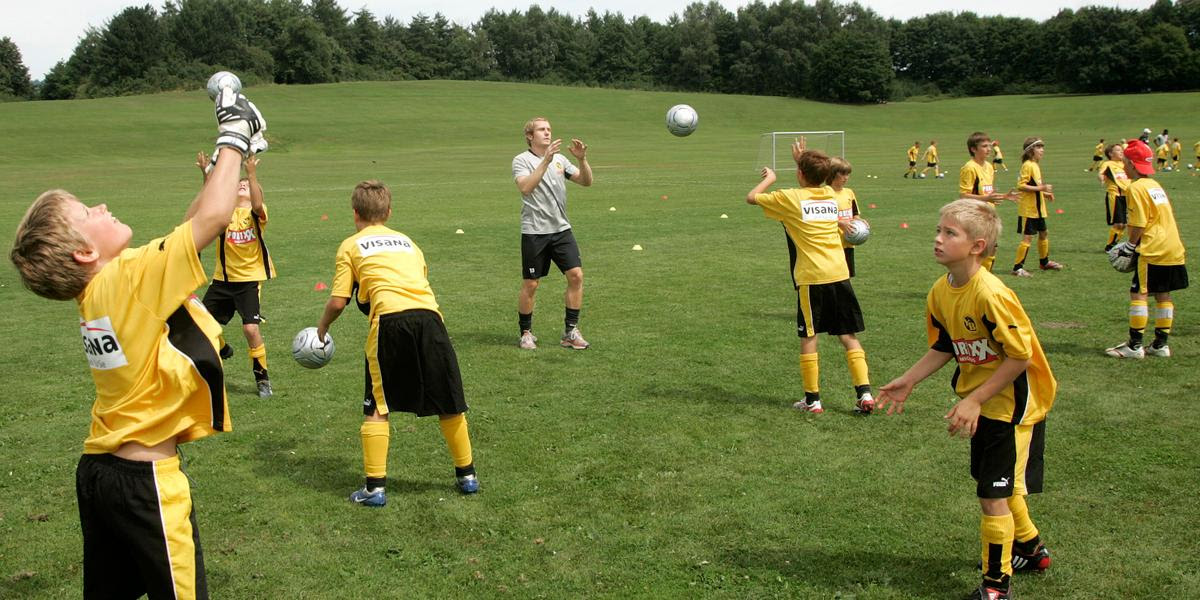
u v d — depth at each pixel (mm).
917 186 29219
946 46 127625
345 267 5426
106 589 3322
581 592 4145
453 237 17219
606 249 15508
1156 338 8195
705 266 13711
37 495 5371
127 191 28125
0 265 14461
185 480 3264
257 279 7438
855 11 136375
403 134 71062
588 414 6762
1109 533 4664
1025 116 88375
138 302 3059
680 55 134375
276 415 6824
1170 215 7973
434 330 5188
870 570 4316
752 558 4453
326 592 4164
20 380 7895
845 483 5387
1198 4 111438
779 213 6812
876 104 106938
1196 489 5188
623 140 71125
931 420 6555
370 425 5168
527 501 5195
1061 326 9406
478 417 6707
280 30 113312
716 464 5727
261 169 40406
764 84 129500
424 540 4711
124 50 104312
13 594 4191
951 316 4094
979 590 3996
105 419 3162
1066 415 6539
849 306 6711
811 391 6762
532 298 8875
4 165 46219
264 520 4957
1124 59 107438
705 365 8156
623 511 5035
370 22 126062
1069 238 16109
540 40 136250
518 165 8656
